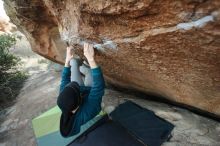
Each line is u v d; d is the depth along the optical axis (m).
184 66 1.64
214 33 1.14
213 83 1.71
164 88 2.41
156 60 1.74
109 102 3.30
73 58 2.41
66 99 1.86
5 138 3.50
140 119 2.75
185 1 1.09
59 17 2.22
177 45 1.41
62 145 2.83
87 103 2.06
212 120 2.57
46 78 5.58
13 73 5.94
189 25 1.19
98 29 1.73
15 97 5.05
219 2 1.00
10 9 3.34
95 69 2.04
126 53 1.87
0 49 5.50
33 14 3.01
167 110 2.85
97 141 2.61
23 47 8.80
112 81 3.31
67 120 1.99
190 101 2.34
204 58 1.42
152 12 1.27
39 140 3.01
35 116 3.72
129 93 3.49
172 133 2.48
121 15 1.42
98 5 1.45
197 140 2.32
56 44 3.80
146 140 2.48
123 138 2.58
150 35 1.43
